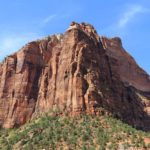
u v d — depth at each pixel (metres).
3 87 155.88
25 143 121.69
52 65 148.62
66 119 127.94
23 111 150.12
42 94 146.88
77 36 144.62
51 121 129.38
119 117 137.00
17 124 148.62
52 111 134.88
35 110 147.75
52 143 116.81
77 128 122.12
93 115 129.00
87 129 120.56
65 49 144.75
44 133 122.88
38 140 119.94
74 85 135.00
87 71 139.00
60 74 142.00
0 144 127.00
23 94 152.75
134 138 115.62
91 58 143.12
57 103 137.12
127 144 111.44
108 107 136.25
